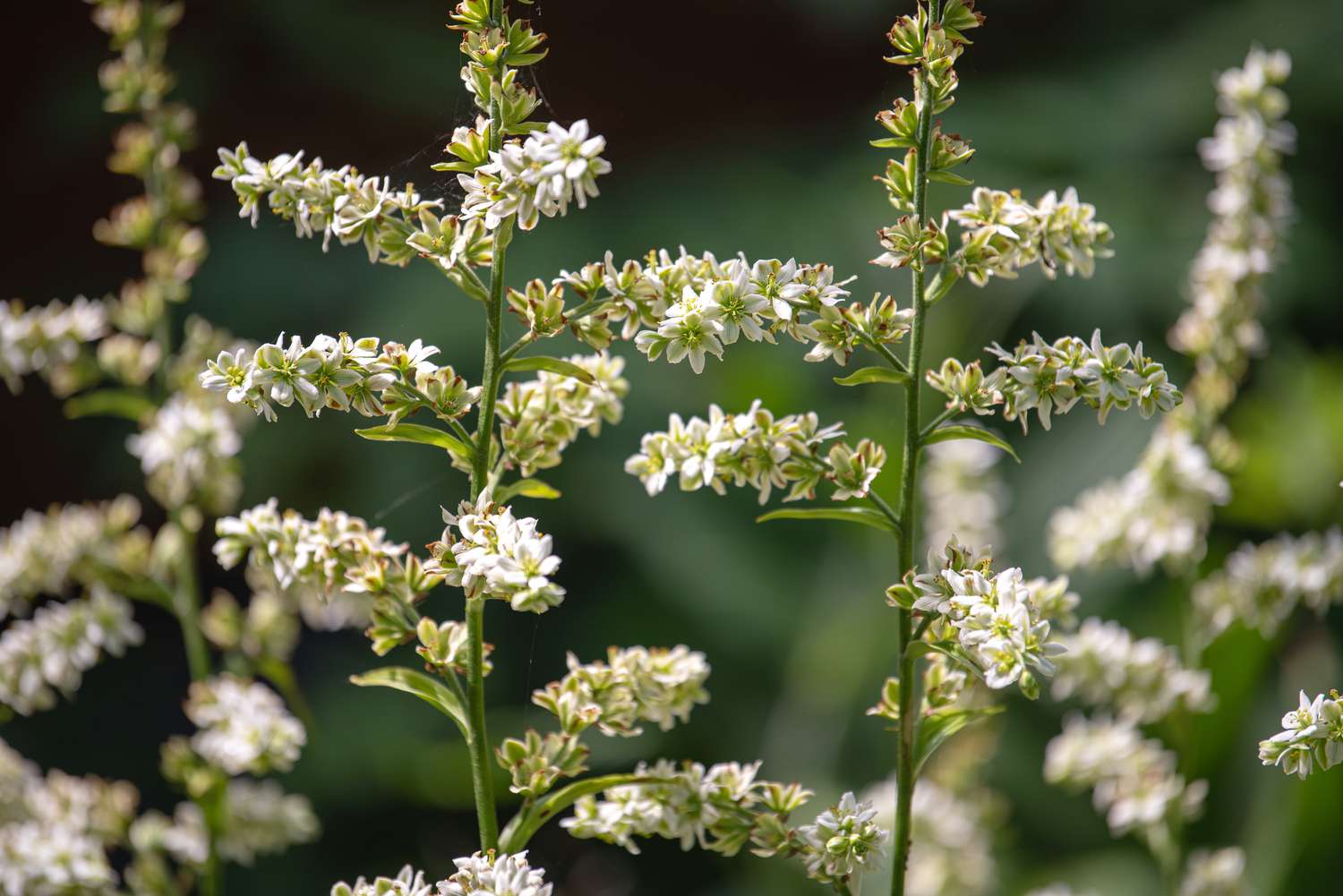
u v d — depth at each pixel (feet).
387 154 12.24
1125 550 5.42
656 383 9.81
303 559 4.92
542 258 10.85
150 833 5.43
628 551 10.03
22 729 10.41
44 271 12.08
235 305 10.84
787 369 8.61
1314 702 4.73
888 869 5.65
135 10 5.43
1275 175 5.32
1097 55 12.35
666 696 4.96
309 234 4.80
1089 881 7.22
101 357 5.41
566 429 4.96
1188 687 5.39
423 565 4.76
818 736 7.59
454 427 4.77
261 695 5.38
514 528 4.70
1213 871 5.42
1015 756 7.60
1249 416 7.70
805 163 12.58
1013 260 4.82
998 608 4.71
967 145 4.79
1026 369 4.77
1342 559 5.34
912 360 4.81
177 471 5.39
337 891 4.77
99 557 5.37
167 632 11.02
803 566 9.37
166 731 10.73
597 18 12.50
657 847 9.26
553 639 10.29
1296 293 10.66
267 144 12.06
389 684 4.83
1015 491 9.11
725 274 4.77
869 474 4.84
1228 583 5.39
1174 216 10.96
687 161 12.69
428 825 9.98
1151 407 4.76
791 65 13.01
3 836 5.30
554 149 4.67
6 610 5.36
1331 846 5.70
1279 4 11.51
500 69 4.75
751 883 7.57
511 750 4.90
